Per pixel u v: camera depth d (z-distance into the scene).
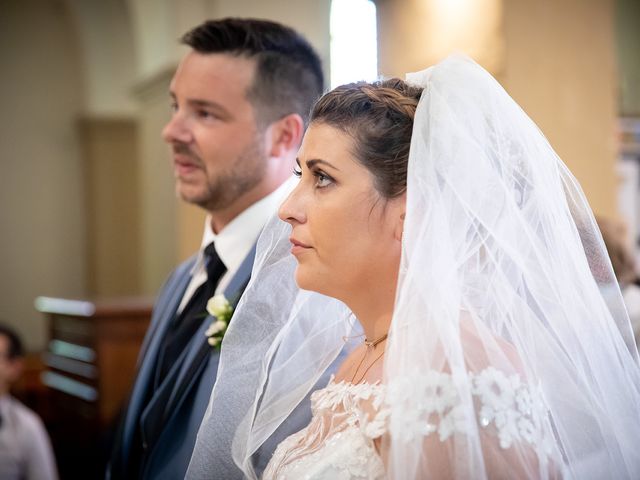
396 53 5.02
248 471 1.69
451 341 1.27
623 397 1.46
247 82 2.24
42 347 10.56
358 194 1.45
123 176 10.54
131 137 10.53
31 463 4.31
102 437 4.85
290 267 1.77
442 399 1.24
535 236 1.44
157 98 8.34
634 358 1.58
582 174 4.59
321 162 1.47
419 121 1.40
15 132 10.52
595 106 4.61
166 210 8.30
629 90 5.75
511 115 1.47
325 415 1.51
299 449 1.51
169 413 2.03
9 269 10.53
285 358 1.75
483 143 1.43
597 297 1.48
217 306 2.01
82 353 5.64
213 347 2.05
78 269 10.80
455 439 1.21
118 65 10.34
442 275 1.32
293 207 1.50
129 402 2.35
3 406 4.34
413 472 1.22
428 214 1.35
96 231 10.54
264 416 1.72
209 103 2.23
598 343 1.46
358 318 1.56
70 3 9.98
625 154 5.48
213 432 1.74
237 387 1.74
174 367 2.13
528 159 1.46
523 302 1.40
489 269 1.39
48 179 10.66
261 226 2.25
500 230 1.39
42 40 10.56
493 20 4.48
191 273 2.43
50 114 10.61
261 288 1.77
